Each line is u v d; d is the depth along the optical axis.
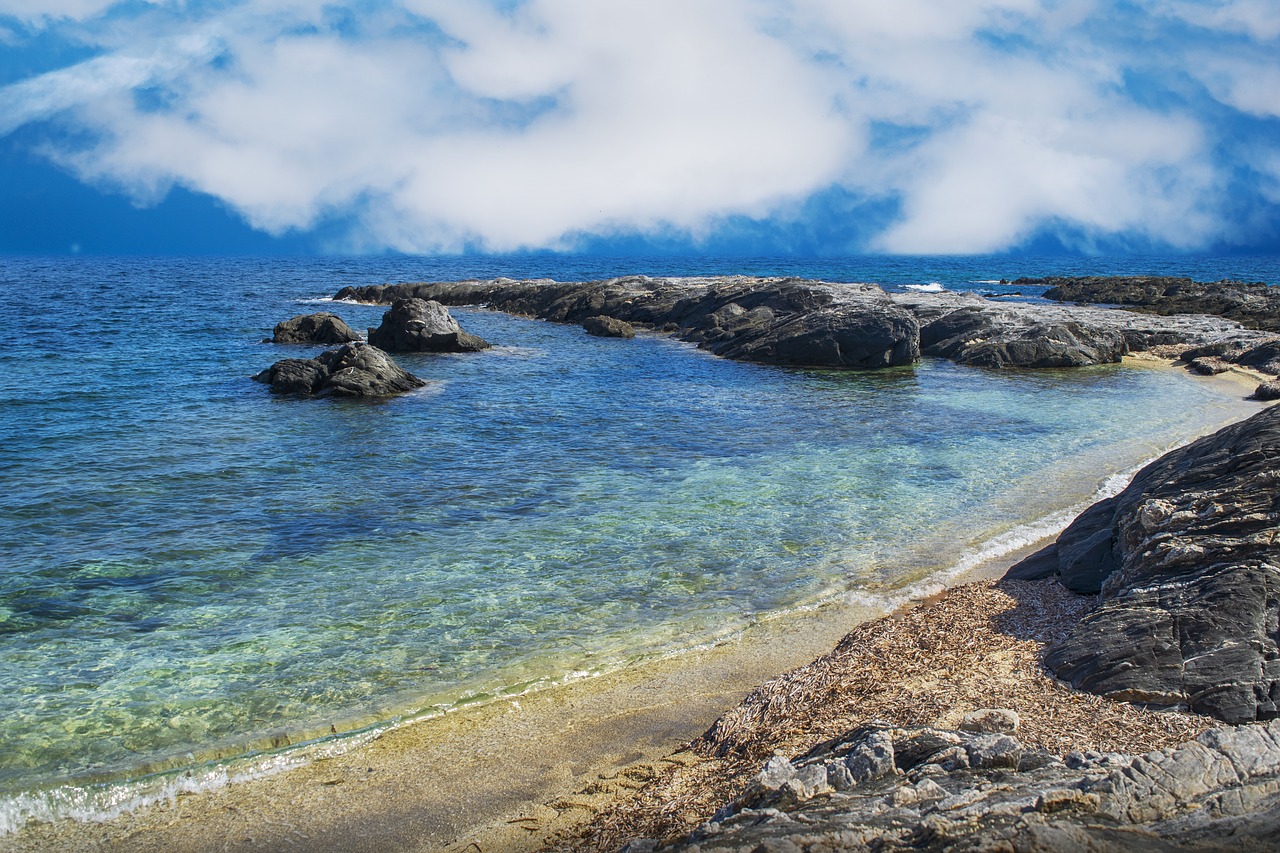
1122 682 9.20
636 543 16.30
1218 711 8.53
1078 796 5.88
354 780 9.02
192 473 20.86
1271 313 59.22
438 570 14.94
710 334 51.25
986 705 9.08
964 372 41.22
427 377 37.34
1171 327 52.00
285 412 28.70
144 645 12.09
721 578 14.65
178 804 8.65
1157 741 8.05
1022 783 6.49
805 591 14.08
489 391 33.81
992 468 21.84
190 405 29.62
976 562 15.23
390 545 16.16
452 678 11.25
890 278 123.75
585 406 30.84
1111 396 33.69
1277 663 8.87
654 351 48.44
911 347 43.25
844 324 43.19
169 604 13.46
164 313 66.19
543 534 16.78
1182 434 26.02
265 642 12.20
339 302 80.75
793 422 28.08
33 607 13.26
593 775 9.00
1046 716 8.73
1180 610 9.98
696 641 12.34
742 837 6.01
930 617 12.25
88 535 16.50
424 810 8.47
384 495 19.33
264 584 14.28
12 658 11.66
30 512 17.73
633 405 31.22
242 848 7.93
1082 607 12.05
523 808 8.41
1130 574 11.57
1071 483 20.36
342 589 14.10
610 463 22.41
